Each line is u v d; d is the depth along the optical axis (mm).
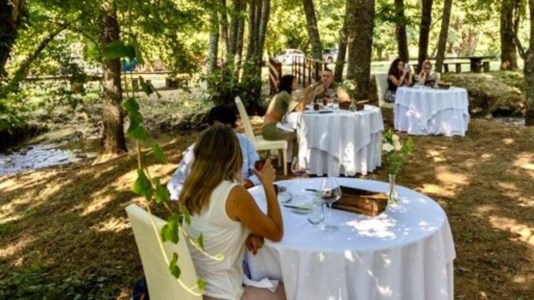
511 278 3518
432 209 2703
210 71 11750
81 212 5750
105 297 3500
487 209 4777
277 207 2342
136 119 1330
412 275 2311
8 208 6523
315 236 2359
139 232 2299
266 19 12211
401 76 8859
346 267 2211
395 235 2354
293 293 2268
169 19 6820
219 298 2219
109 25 6395
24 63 5371
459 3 20250
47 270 4277
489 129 8148
